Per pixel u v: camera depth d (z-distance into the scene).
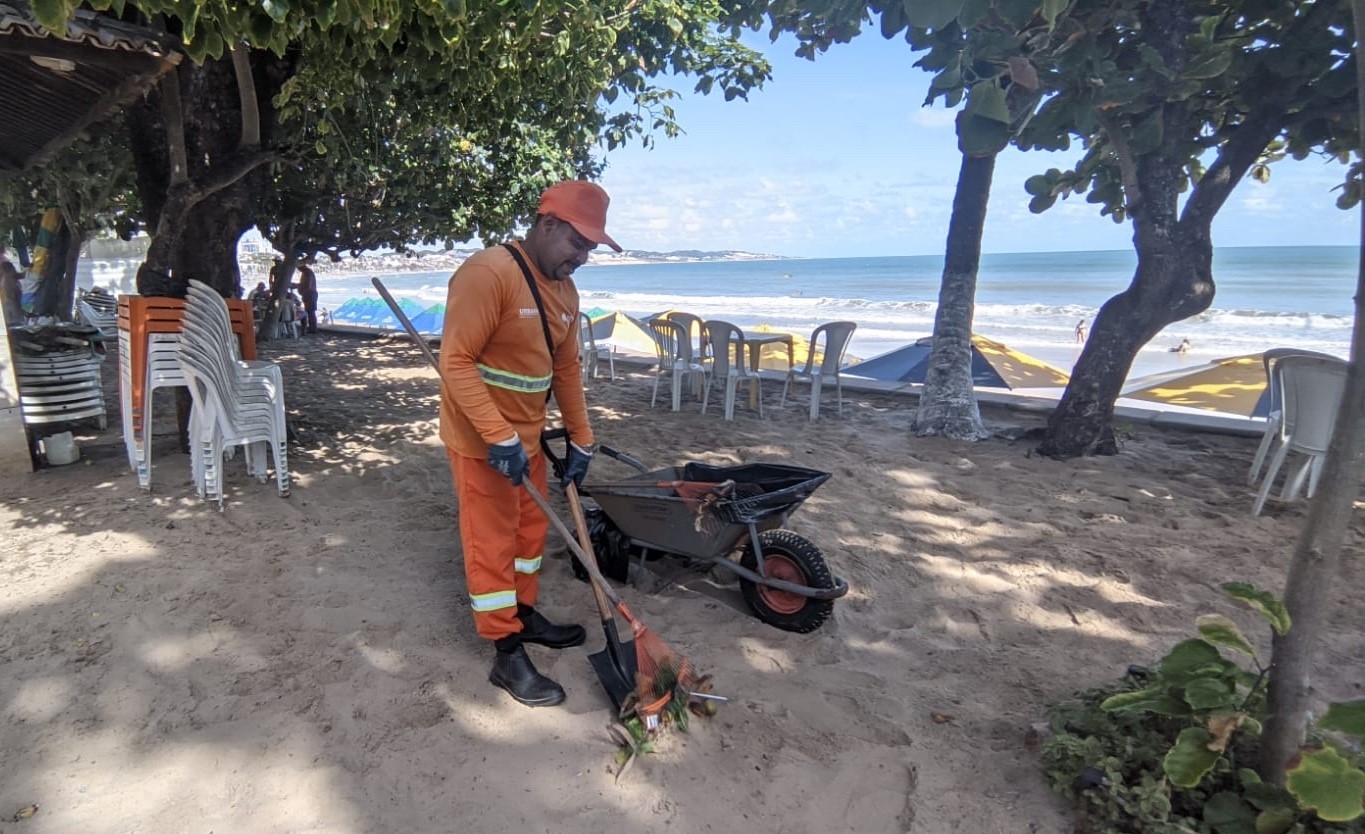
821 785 2.62
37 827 2.30
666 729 2.83
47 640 3.27
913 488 5.75
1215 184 6.02
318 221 14.03
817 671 3.29
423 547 4.34
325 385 10.03
